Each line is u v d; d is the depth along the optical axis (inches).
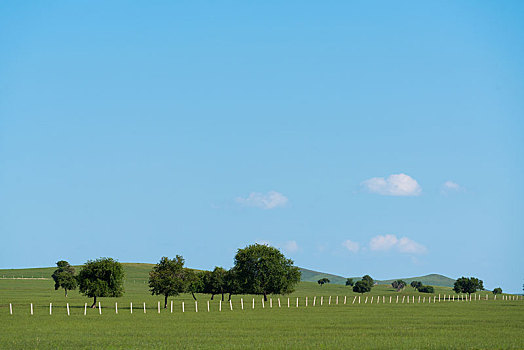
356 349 1834.4
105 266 4256.9
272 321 2923.2
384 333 2315.5
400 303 5374.0
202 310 3964.1
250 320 2994.6
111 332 2385.6
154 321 2947.8
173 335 2261.3
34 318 3171.8
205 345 1941.4
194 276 4318.4
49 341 2070.6
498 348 1859.0
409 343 1979.6
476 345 1931.6
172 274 4217.5
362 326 2628.0
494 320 2999.5
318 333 2324.1
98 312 3705.7
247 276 4997.5
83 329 2519.7
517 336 2207.2
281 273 5024.6
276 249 5123.0
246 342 2022.6
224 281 5541.3
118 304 4805.6
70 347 1902.1
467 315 3410.4
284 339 2110.0
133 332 2381.9
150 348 1868.8
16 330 2484.0
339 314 3496.6
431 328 2539.4
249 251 5014.8
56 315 3405.5
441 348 1857.8
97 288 4188.0
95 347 1897.1
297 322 2864.2
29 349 1856.5
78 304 4739.2
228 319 3073.3
